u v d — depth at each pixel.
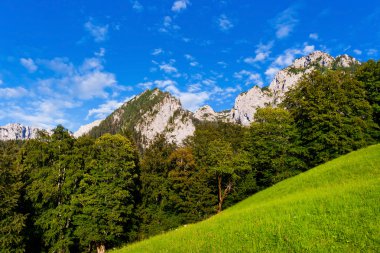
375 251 9.69
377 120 50.59
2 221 34.78
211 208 56.06
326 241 11.05
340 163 31.33
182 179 56.81
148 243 19.25
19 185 39.12
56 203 43.72
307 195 20.86
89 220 42.78
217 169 54.69
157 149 61.66
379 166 25.52
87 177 44.53
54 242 41.66
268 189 37.16
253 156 55.97
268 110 55.09
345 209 13.47
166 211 57.56
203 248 13.71
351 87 47.66
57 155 44.94
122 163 47.78
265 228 13.75
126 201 49.09
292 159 50.56
